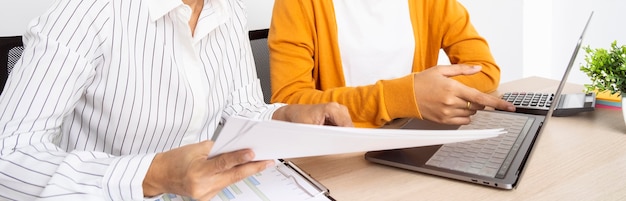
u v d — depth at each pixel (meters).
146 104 0.80
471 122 0.92
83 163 0.60
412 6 1.33
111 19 0.74
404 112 0.93
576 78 2.52
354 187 0.69
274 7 1.30
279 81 1.19
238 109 1.00
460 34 1.32
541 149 0.78
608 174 0.68
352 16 1.28
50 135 0.69
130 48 0.77
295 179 0.68
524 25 2.62
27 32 0.70
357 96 1.00
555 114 0.94
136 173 0.57
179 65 0.83
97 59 0.74
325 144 0.54
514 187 0.64
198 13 0.88
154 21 0.79
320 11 1.25
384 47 1.29
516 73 2.69
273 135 0.49
